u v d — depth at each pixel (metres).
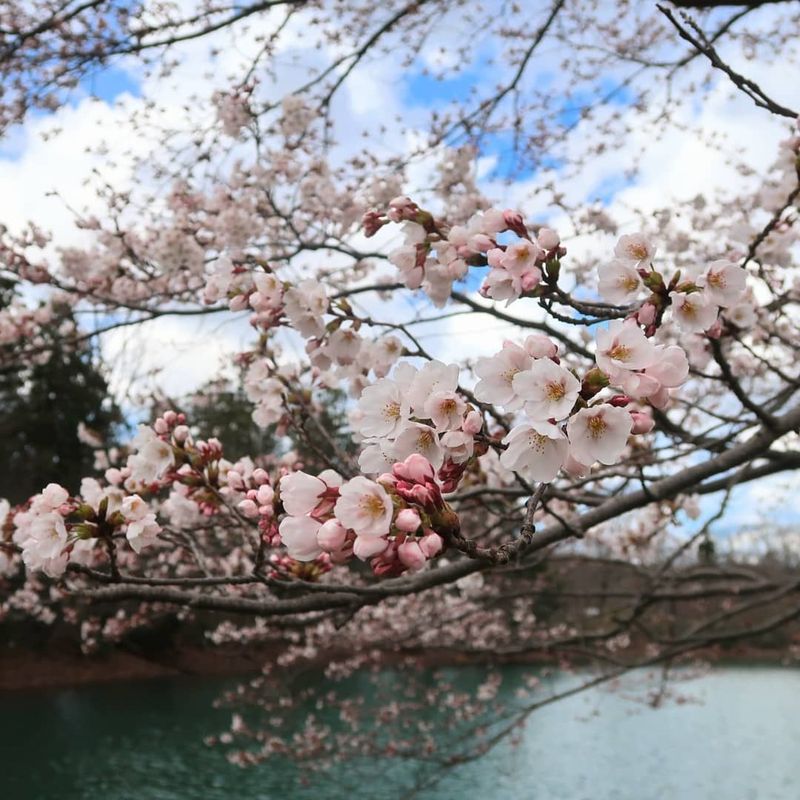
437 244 2.47
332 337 2.94
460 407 1.47
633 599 7.15
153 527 2.22
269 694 9.87
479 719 11.51
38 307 6.18
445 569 2.85
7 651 20.23
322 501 1.42
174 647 19.28
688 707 17.94
